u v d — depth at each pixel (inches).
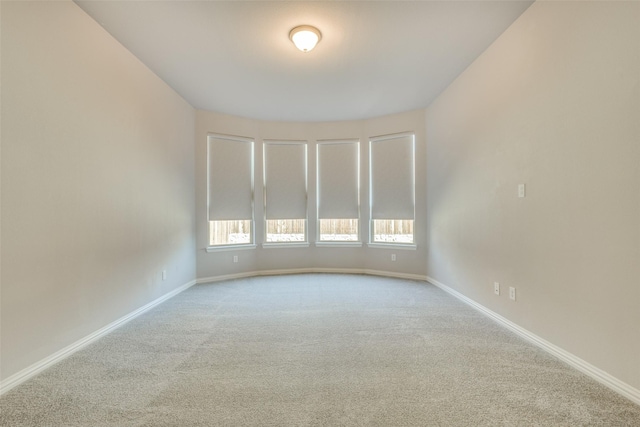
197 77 147.6
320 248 223.9
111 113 112.8
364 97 174.6
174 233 162.4
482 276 130.0
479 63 130.1
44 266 84.6
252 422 62.1
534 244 98.0
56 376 80.3
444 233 167.9
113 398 70.4
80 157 97.7
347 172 219.9
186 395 71.6
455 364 85.7
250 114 203.0
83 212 99.0
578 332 81.8
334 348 96.8
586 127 78.7
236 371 82.7
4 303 73.9
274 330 112.6
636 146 66.8
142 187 133.0
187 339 104.7
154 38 115.1
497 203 118.3
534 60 97.5
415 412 64.9
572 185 83.3
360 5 97.8
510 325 110.7
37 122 82.6
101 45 107.5
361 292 165.9
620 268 70.4
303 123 221.9
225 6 97.6
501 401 68.6
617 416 63.1
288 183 221.3
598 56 75.3
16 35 76.8
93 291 103.3
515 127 107.0
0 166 73.1
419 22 106.9
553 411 65.0
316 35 111.2
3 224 73.8
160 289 148.1
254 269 213.2
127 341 103.0
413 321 121.0
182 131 171.9
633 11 67.1
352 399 69.7
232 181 204.7
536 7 96.0
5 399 70.1
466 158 142.7
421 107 191.3
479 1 96.3
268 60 132.1
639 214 66.3
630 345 68.5
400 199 202.7
